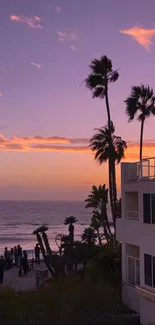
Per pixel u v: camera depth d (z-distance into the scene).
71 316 20.83
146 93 39.44
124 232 23.05
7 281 29.75
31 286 27.97
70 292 23.22
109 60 37.41
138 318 20.88
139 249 21.50
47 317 20.80
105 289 23.70
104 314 21.36
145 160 21.03
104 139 37.66
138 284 21.86
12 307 21.66
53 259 30.59
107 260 26.80
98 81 37.47
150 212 20.09
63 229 128.62
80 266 35.44
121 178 23.75
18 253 37.00
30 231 122.69
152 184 19.92
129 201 23.55
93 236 35.84
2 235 110.88
